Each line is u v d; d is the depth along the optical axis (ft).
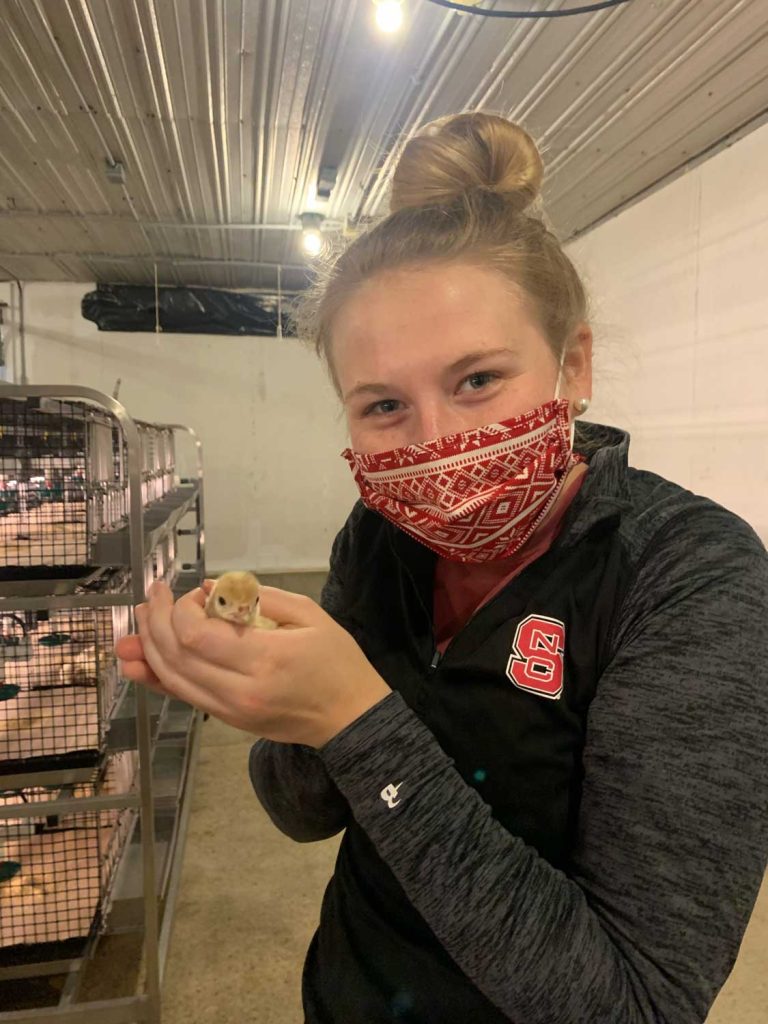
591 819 1.67
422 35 7.98
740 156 9.52
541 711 1.87
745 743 1.51
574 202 12.21
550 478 1.98
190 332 19.88
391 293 1.85
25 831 5.61
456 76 8.70
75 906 5.65
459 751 1.97
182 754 9.52
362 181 12.34
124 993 6.12
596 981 1.46
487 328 1.83
